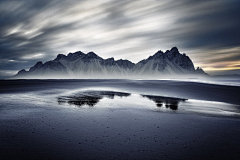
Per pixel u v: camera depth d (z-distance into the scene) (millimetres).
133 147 7570
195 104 22344
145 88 52156
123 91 41281
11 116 13766
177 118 13695
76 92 38000
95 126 10930
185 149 7430
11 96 29547
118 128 10531
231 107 20547
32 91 40344
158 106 20047
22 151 7059
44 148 7387
